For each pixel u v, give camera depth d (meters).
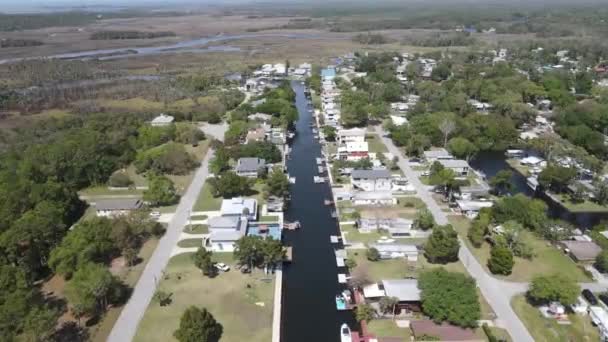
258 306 85.69
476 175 147.50
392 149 172.88
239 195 135.50
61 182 136.62
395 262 99.75
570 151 156.75
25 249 96.25
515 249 101.94
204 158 168.00
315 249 108.00
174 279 93.88
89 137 161.00
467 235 109.06
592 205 129.50
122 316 82.56
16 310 73.38
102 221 105.25
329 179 148.62
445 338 74.44
